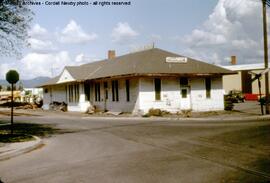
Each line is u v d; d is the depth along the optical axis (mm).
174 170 9852
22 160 12734
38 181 9328
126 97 35500
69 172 10219
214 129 19719
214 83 36969
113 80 38000
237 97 57531
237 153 12016
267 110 30375
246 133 17078
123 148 14336
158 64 35312
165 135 18047
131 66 35438
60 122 29391
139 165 10727
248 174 9039
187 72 34375
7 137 18578
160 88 34125
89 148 14789
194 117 29703
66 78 45656
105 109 39625
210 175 9109
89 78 40375
